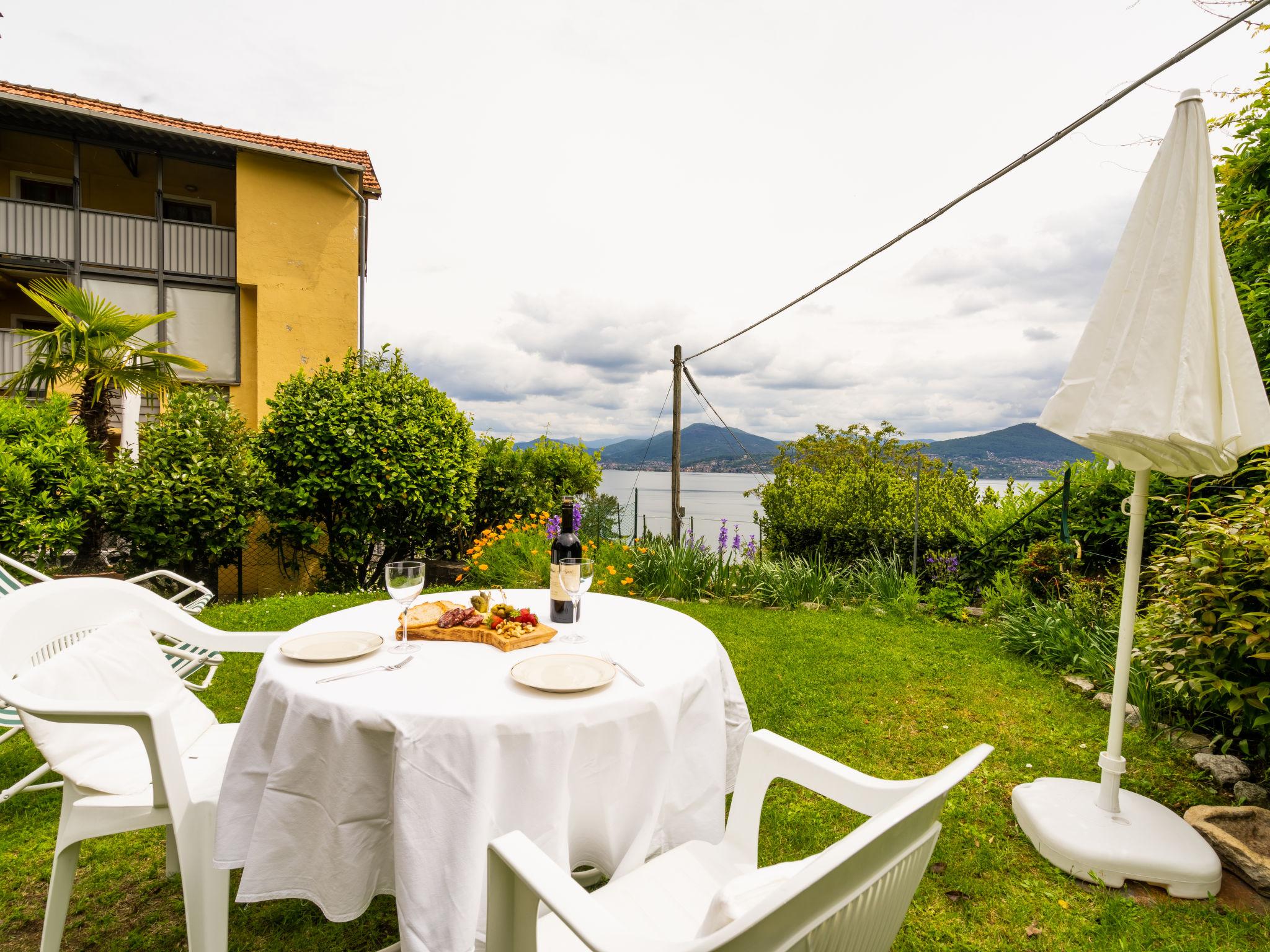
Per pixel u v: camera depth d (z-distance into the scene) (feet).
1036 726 11.62
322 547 31.65
